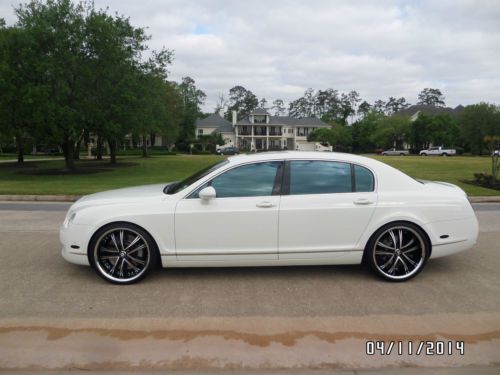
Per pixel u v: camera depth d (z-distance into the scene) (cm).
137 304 382
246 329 331
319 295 406
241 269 487
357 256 443
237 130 7425
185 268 489
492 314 360
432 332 327
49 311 365
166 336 319
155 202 433
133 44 2200
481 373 276
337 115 10431
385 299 396
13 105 1850
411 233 444
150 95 2372
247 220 428
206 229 428
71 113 1844
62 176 1962
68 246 436
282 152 474
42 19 1859
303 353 296
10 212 927
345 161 454
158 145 7269
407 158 4166
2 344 306
